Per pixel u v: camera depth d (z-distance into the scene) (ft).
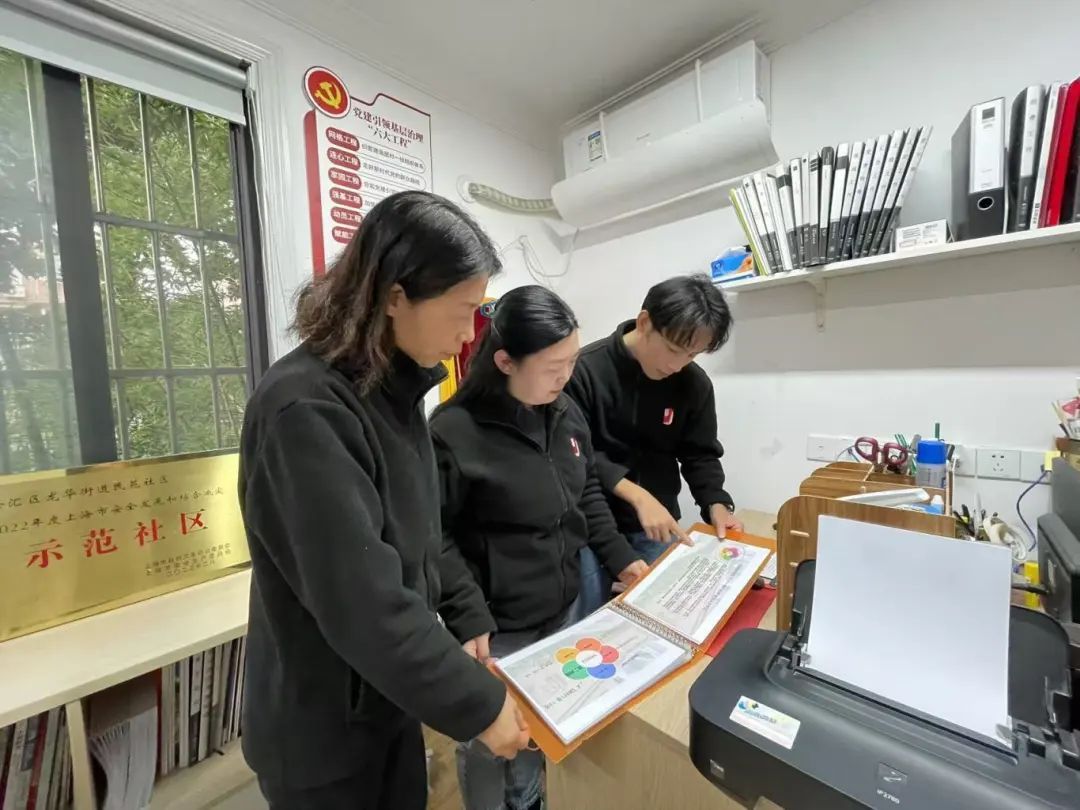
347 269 1.76
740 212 4.91
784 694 1.67
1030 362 4.06
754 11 4.98
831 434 5.18
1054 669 1.52
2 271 3.41
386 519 1.91
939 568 1.60
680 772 1.94
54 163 3.55
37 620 3.14
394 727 2.22
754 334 5.64
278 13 4.51
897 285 4.66
